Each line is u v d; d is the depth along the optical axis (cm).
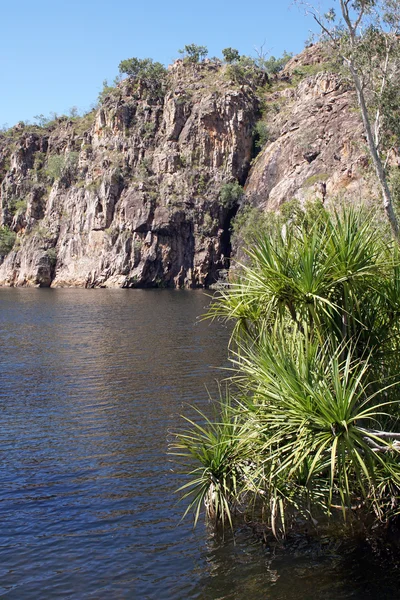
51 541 1011
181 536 1005
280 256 919
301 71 14200
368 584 831
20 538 1026
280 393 828
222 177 11931
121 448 1529
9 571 916
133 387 2328
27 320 5303
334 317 943
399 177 2720
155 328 4472
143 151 12744
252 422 899
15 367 2853
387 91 2381
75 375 2616
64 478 1316
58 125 16800
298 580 850
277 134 11538
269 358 858
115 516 1105
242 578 864
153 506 1146
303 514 976
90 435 1661
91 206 12375
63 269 12650
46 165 15450
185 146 12294
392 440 873
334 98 9894
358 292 947
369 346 957
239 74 13325
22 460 1448
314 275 882
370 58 2242
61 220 13312
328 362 873
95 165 13038
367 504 957
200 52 14800
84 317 5500
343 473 865
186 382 2403
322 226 998
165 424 1761
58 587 867
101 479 1304
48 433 1691
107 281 11775
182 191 11750
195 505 1141
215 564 907
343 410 765
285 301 920
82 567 923
